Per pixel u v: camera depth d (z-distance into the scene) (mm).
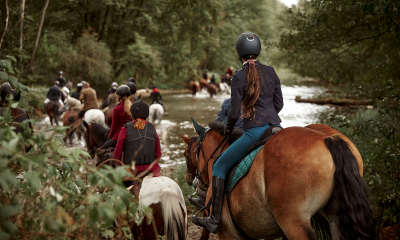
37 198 1989
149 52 28344
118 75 30156
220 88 33281
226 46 45906
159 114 15391
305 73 10805
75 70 24906
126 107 4945
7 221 1558
